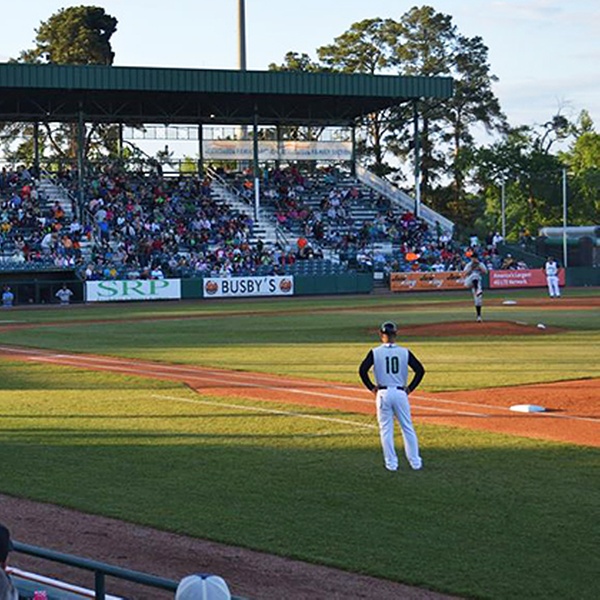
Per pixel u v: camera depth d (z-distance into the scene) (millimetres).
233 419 22109
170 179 88000
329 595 11266
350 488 15875
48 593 9789
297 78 79750
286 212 86438
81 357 35188
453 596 11195
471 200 132125
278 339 40156
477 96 123625
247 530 13758
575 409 22625
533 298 67375
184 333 44062
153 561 12594
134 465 17844
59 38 126188
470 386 26234
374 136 119438
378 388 17125
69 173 86438
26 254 72375
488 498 15078
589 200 121875
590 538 13008
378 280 81625
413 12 123000
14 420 22516
